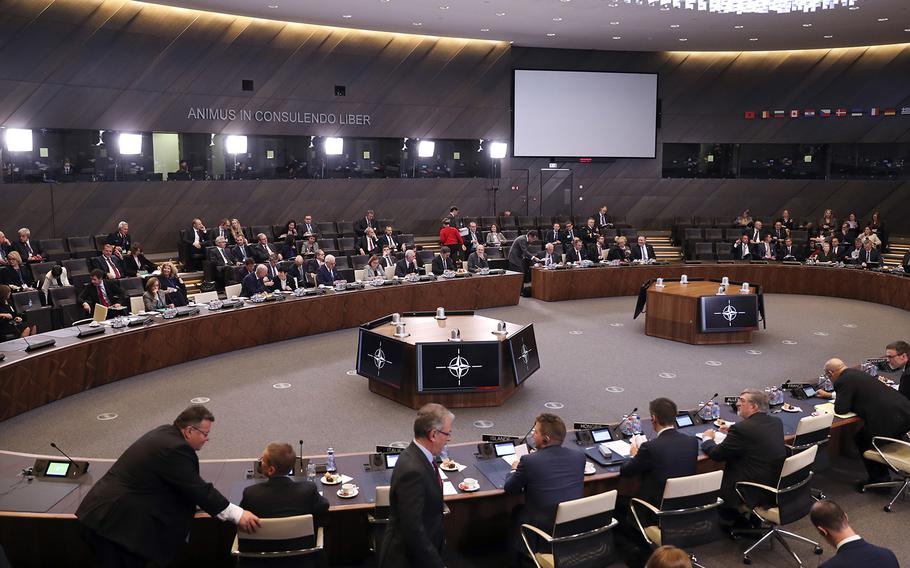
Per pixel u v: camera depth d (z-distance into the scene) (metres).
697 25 18.39
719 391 9.78
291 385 9.96
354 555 5.34
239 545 4.56
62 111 15.83
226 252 15.77
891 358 7.39
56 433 8.12
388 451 6.00
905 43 21.56
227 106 18.08
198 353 11.21
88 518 4.43
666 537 5.14
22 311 11.59
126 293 13.18
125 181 16.89
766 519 5.60
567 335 12.98
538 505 4.96
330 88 19.47
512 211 22.20
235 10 16.75
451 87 21.03
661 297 12.73
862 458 6.94
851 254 17.78
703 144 23.28
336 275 14.18
